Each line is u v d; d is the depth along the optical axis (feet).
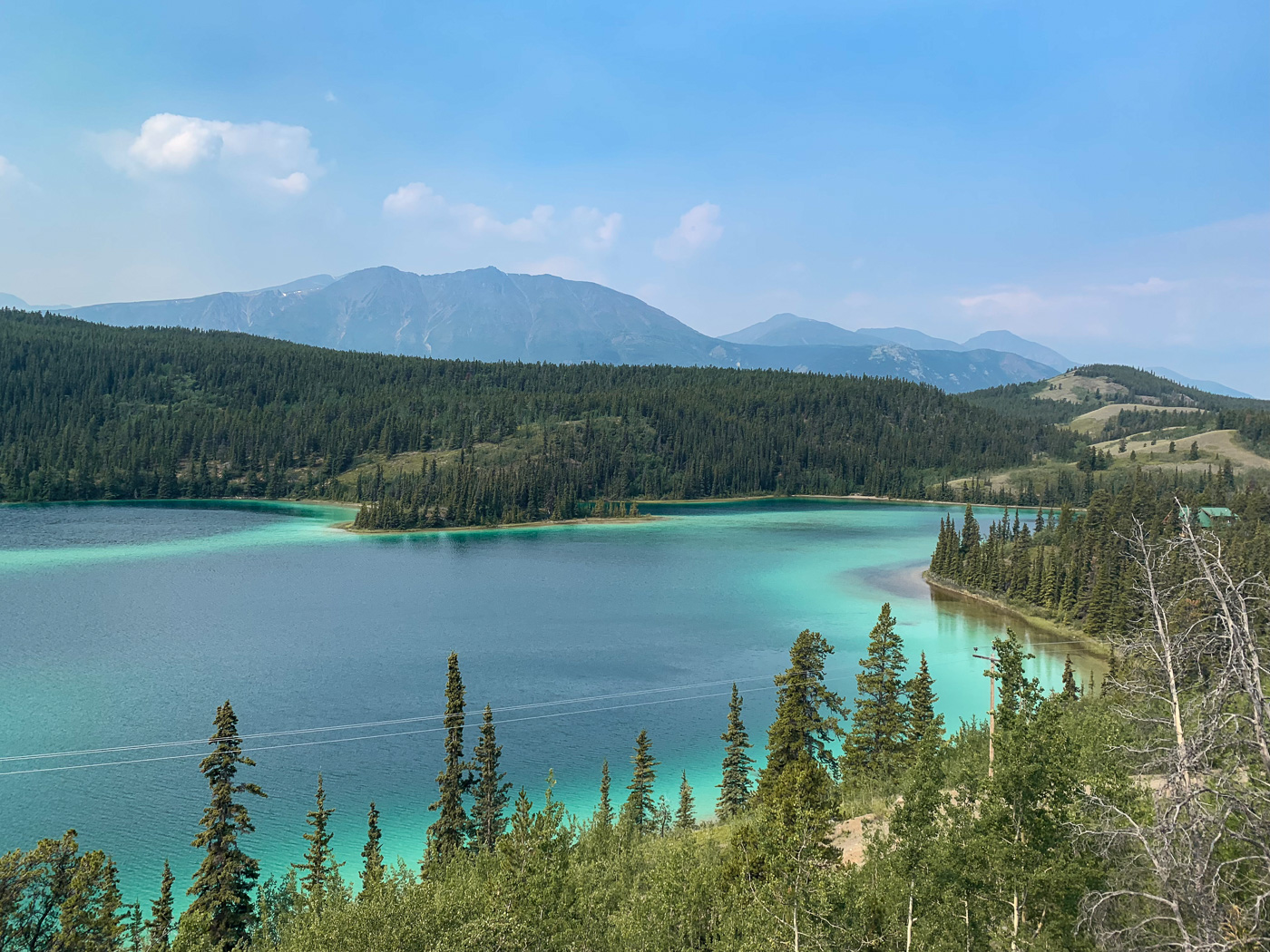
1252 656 78.07
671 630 492.13
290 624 501.97
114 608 537.65
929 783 119.24
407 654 434.71
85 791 266.36
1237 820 84.38
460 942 117.70
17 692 362.74
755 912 116.98
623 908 134.82
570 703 358.64
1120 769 113.09
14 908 123.75
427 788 274.77
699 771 290.56
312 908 143.64
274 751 302.66
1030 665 413.18
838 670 408.26
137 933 160.66
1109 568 465.06
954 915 112.27
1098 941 91.61
